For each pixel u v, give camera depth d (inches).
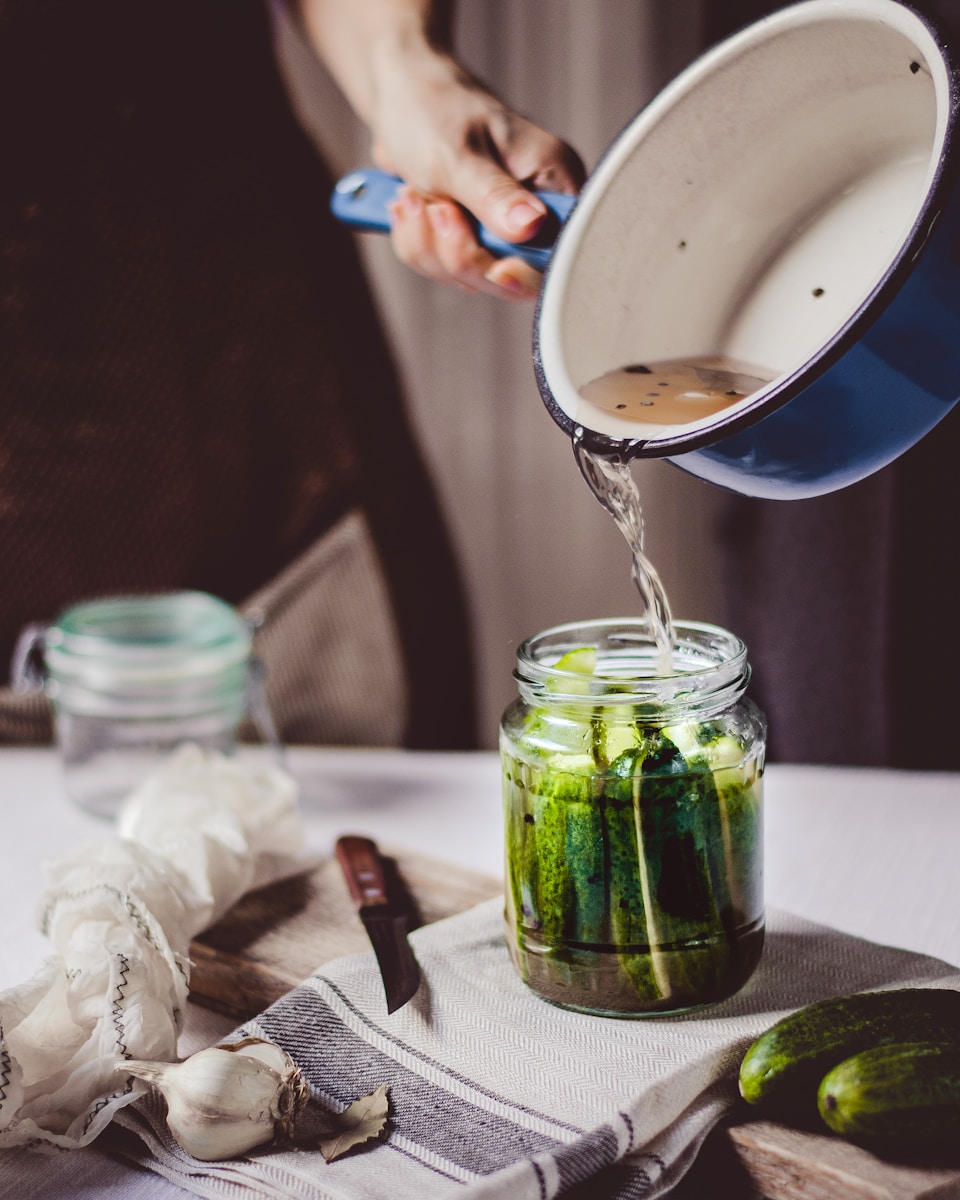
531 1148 26.7
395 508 57.5
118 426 54.7
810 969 30.5
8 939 34.3
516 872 29.5
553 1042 28.6
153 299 53.6
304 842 37.2
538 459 56.6
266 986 31.6
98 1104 27.9
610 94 51.6
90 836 39.3
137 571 56.4
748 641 50.1
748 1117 27.4
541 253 32.9
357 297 55.1
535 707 29.5
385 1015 29.5
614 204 30.3
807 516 47.4
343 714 59.5
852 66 28.5
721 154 30.2
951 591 46.5
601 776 28.2
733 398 28.4
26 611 55.7
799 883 35.5
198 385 54.9
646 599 29.7
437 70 37.4
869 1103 25.7
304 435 56.3
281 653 58.4
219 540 56.9
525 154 35.4
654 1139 27.0
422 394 56.2
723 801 28.5
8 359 53.2
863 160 29.6
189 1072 27.3
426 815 40.0
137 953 30.0
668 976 28.7
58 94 50.9
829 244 29.7
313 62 52.1
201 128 52.3
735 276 30.5
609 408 28.4
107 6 50.3
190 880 32.7
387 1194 26.2
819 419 26.5
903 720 48.6
